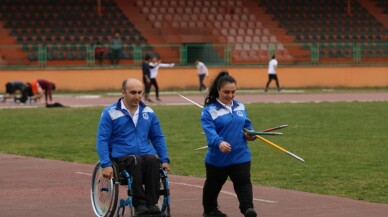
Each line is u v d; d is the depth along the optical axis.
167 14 61.44
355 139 25.14
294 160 20.44
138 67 55.97
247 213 12.05
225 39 60.72
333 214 13.20
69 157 21.67
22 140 25.88
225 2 63.78
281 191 15.71
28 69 53.72
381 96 48.72
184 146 23.66
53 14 59.44
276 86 59.16
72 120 32.69
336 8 66.38
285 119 32.19
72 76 54.84
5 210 13.88
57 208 14.05
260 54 59.81
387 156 21.03
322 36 63.78
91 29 59.00
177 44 58.78
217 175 12.43
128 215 12.94
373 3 68.06
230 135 12.27
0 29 57.19
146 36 59.56
